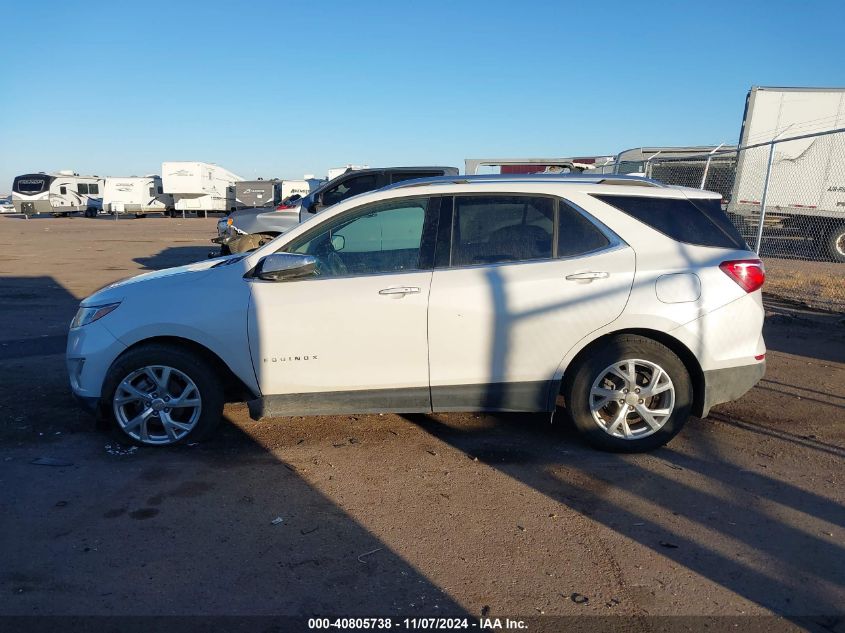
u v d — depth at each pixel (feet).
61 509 12.07
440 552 10.71
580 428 14.46
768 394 18.71
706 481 13.23
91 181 164.25
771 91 53.21
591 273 13.94
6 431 15.84
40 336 26.37
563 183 14.69
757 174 54.34
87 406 14.76
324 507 12.22
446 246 14.38
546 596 9.56
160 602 9.41
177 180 142.20
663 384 14.14
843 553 10.60
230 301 14.21
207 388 14.57
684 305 13.83
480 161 56.54
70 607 9.28
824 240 52.60
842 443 15.17
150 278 15.31
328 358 14.19
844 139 51.90
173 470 13.78
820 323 27.96
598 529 11.41
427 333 14.05
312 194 37.06
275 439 15.52
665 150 60.75
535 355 14.11
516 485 13.09
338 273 14.47
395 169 35.76
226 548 10.82
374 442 15.34
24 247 68.59
